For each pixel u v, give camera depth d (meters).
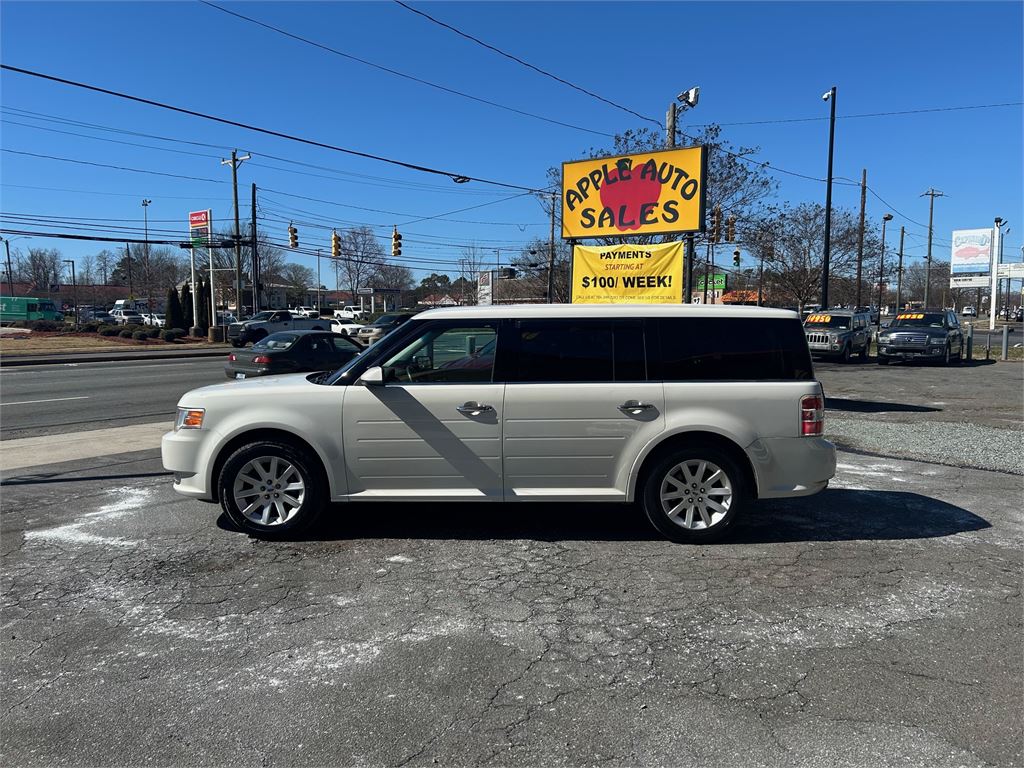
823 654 3.58
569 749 2.81
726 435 5.08
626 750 2.80
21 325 47.16
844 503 6.36
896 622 3.94
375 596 4.30
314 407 5.16
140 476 7.36
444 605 4.17
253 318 34.62
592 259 12.79
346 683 3.30
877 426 10.45
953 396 14.38
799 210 38.00
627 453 5.14
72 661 3.51
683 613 4.07
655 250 12.25
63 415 11.98
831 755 2.76
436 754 2.78
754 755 2.77
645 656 3.56
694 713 3.06
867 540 5.33
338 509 6.12
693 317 5.25
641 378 5.15
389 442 5.15
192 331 40.72
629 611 4.09
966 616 4.02
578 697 3.18
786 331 5.28
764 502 6.38
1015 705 3.10
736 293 58.06
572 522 5.75
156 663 3.49
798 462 5.17
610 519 5.84
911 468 7.79
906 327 22.72
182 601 4.22
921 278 93.06
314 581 4.53
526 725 2.97
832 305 48.72
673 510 5.20
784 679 3.34
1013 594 4.32
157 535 5.43
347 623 3.93
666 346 5.20
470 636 3.78
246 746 2.83
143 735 2.90
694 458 5.14
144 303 87.69
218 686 3.28
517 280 67.75
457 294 89.69
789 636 3.78
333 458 5.16
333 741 2.86
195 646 3.67
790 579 4.57
